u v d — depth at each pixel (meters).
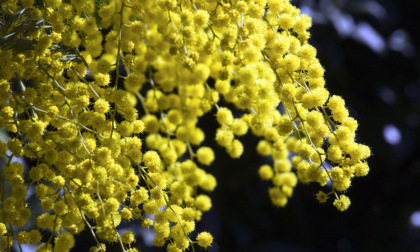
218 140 0.62
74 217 0.56
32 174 0.55
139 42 0.64
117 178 0.58
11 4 0.59
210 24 0.59
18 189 0.55
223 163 0.87
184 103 0.67
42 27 0.58
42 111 0.57
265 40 0.58
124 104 0.57
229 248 0.89
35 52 0.56
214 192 0.88
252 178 0.89
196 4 0.59
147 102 0.67
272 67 0.57
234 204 0.90
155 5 0.58
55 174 0.57
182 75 0.66
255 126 0.57
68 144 0.56
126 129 0.57
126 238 0.57
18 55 0.56
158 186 0.59
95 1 0.61
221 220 0.89
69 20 0.59
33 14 0.57
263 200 0.91
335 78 0.90
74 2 0.57
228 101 0.64
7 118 0.56
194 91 0.66
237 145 0.63
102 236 0.56
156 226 0.59
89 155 0.56
